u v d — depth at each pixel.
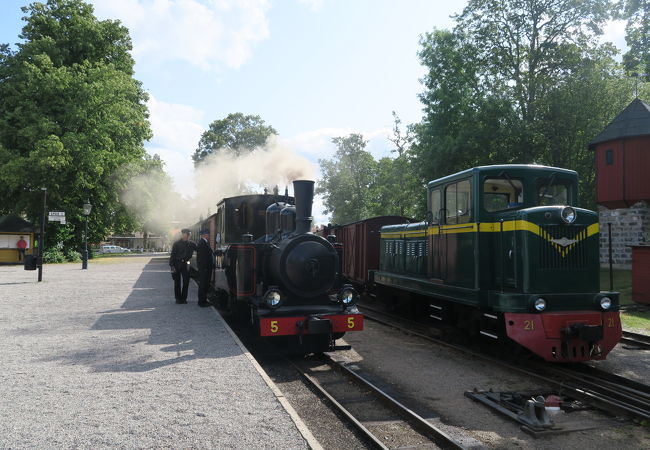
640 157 18.89
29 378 5.27
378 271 12.02
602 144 20.20
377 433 4.51
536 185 7.71
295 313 7.18
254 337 8.55
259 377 5.39
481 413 5.08
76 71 28.17
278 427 3.94
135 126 32.25
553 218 6.68
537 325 6.27
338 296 7.47
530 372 6.44
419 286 9.42
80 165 26.88
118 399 4.60
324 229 17.36
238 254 8.14
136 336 7.56
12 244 27.86
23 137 26.78
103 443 3.58
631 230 19.33
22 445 3.52
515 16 24.52
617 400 5.36
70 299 11.99
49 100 27.27
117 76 28.95
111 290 14.12
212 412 4.27
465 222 7.81
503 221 7.14
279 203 8.67
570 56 23.84
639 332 9.04
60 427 3.88
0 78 27.80
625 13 19.38
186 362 6.02
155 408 4.36
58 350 6.61
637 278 12.41
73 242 30.95
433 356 7.61
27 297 12.35
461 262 7.87
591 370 6.68
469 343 8.66
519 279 6.71
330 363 7.14
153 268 24.86
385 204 43.19
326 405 5.30
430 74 25.98
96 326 8.40
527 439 4.40
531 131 23.05
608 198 19.88
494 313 7.43
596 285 6.81
